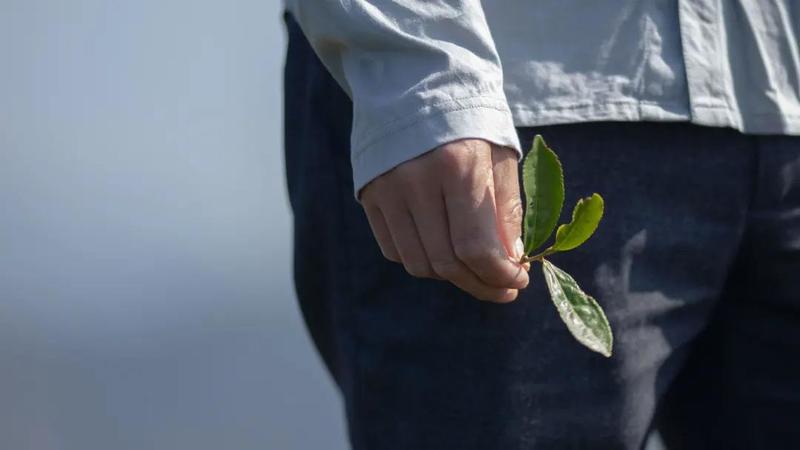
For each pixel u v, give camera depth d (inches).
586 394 83.6
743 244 85.6
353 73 80.0
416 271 79.4
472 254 77.9
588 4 83.2
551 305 83.0
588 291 83.5
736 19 84.4
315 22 80.4
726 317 88.1
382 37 79.3
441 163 78.0
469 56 79.0
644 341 84.4
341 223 85.5
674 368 85.8
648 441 86.6
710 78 83.6
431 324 83.5
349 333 85.5
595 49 83.1
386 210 79.3
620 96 82.9
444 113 78.2
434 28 79.3
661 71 83.2
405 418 84.0
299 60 88.7
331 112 85.9
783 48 84.7
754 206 84.9
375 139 78.9
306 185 86.3
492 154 78.6
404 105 78.5
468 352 83.2
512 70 82.8
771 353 87.7
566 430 83.6
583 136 83.0
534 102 82.7
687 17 83.7
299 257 87.8
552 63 83.0
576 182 83.1
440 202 78.4
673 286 84.7
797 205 85.3
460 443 83.5
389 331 84.2
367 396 84.7
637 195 83.5
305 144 86.5
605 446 84.0
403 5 79.4
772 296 86.6
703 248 84.6
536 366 83.1
